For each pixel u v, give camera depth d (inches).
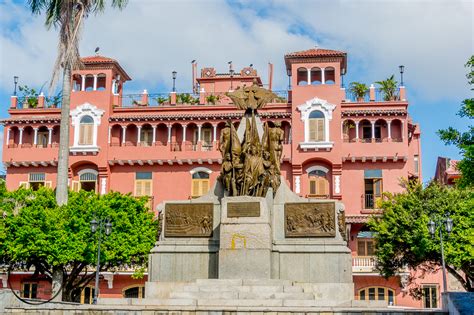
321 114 2167.8
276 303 916.6
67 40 1428.4
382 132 2185.0
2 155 2251.5
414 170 2386.8
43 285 2119.8
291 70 2219.5
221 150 1139.9
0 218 1444.4
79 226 1440.7
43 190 1513.3
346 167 2159.2
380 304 920.3
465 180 1104.8
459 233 1557.6
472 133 1117.1
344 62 2244.1
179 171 2214.6
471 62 1112.8
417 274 2113.7
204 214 1134.4
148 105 2285.9
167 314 839.1
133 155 2215.8
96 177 2229.3
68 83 1464.1
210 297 951.0
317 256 1077.8
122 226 1550.2
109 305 902.4
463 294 820.6
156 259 1114.7
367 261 2038.6
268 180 1095.6
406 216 1676.9
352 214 2114.9
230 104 2222.0
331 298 1030.4
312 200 1117.1
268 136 1130.7
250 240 1038.4
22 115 2285.9
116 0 1462.8
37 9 1444.4
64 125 1460.4
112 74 2281.0
